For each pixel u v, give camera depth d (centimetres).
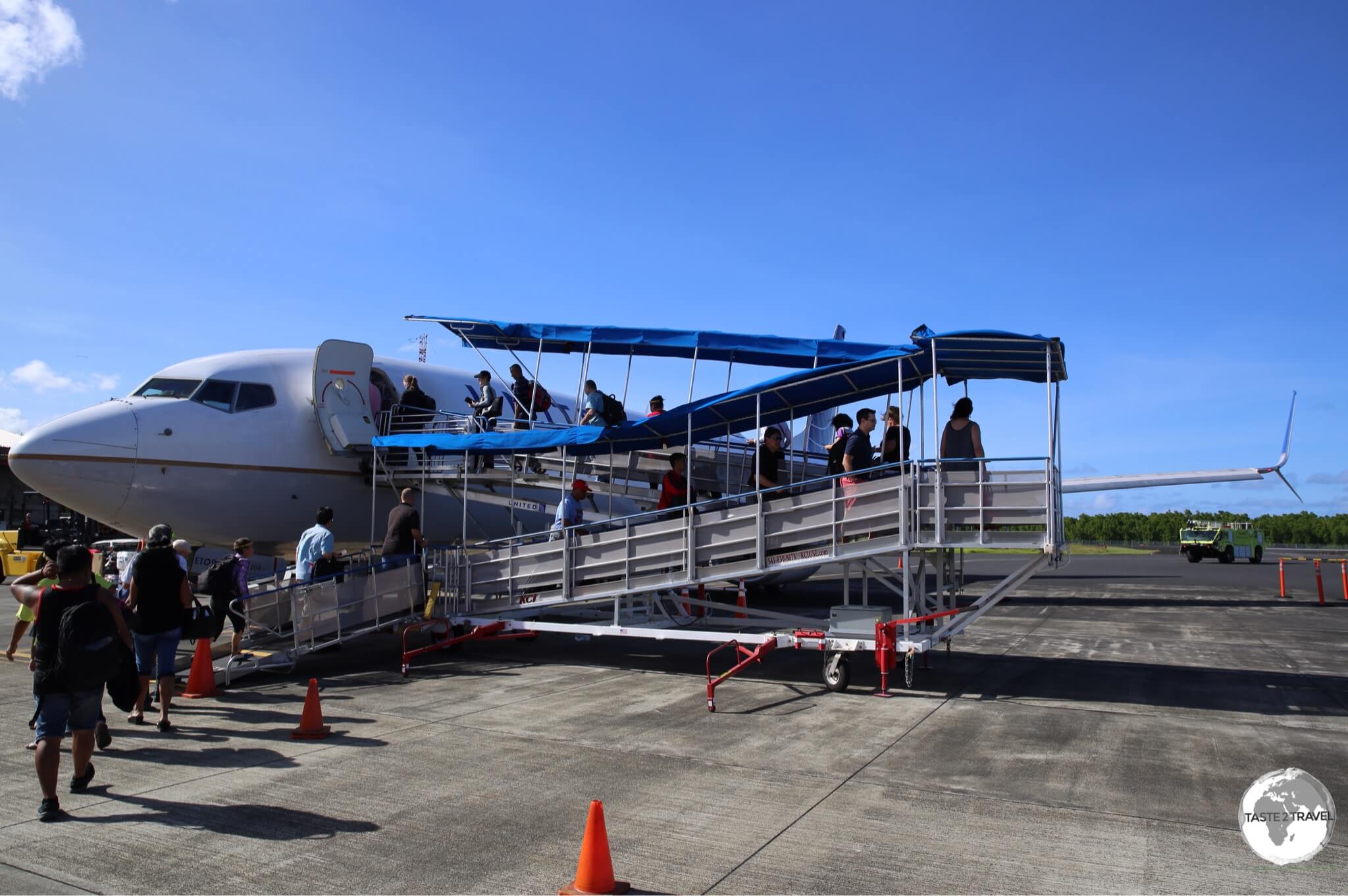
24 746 747
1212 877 454
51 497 1498
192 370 1655
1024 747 730
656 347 1539
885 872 461
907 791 606
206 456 1572
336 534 1812
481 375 1698
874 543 1009
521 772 654
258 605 1103
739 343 1449
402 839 513
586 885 432
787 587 2861
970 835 518
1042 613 1977
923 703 927
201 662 991
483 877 457
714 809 568
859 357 1391
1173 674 1120
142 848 499
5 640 1467
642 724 820
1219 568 4278
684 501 1327
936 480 964
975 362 1052
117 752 723
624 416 1428
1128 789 609
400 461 1725
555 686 1034
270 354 1759
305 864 474
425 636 1509
